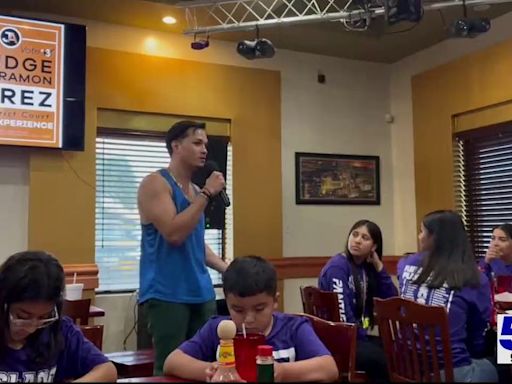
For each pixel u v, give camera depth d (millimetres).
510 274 3414
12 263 1338
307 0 3914
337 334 1672
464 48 4551
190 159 2115
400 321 2145
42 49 3873
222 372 1178
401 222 5172
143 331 3844
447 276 2162
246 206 4609
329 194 4980
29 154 3885
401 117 5207
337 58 5129
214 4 3824
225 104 4598
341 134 5086
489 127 4316
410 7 3117
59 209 3938
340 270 3006
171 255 1984
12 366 1364
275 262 4660
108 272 4176
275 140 4777
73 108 3955
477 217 4465
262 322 1438
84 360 1463
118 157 4258
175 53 4457
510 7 4062
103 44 4199
